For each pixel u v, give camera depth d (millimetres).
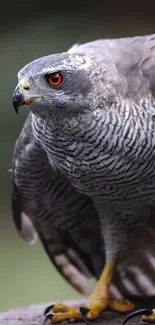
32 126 10672
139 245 11820
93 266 12648
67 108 9859
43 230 12352
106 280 11453
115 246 11539
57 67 9789
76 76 9820
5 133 21156
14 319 11508
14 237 19703
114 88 9969
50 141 10266
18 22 24016
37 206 11938
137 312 10633
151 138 10023
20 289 17688
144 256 12141
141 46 10672
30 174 11406
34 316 11633
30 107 9930
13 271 18281
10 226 20125
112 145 9984
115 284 12352
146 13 24719
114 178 10328
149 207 11070
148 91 10156
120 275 12320
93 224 12203
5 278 18062
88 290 12656
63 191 11609
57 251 12578
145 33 24266
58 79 9805
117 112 9906
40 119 10188
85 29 23688
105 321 11047
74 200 11758
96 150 10062
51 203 11836
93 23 24031
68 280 12719
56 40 22875
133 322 10867
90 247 12508
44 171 11336
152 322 10648
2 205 20719
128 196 10742
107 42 10922
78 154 10164
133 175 10305
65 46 22750
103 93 9898
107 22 24281
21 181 11555
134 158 10102
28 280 17953
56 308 11227
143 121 9984
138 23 24500
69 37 23172
